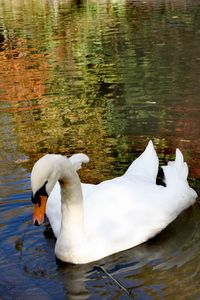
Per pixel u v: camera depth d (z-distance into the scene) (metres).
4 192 2.77
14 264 2.27
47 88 4.74
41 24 9.12
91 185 2.57
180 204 2.53
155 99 4.14
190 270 2.18
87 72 5.22
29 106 4.20
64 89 4.65
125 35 7.14
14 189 2.79
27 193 2.75
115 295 2.06
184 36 6.70
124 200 2.44
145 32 7.23
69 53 6.30
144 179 2.60
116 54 5.97
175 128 3.54
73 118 3.81
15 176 2.94
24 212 2.60
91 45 6.65
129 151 3.20
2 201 2.69
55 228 2.43
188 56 5.55
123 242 2.34
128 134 3.47
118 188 2.48
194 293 2.04
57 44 6.98
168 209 2.48
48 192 2.07
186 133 3.44
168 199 2.51
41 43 7.18
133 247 2.35
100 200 2.43
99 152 3.21
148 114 3.82
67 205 2.26
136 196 2.47
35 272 2.22
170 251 2.32
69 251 2.26
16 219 2.55
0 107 4.23
